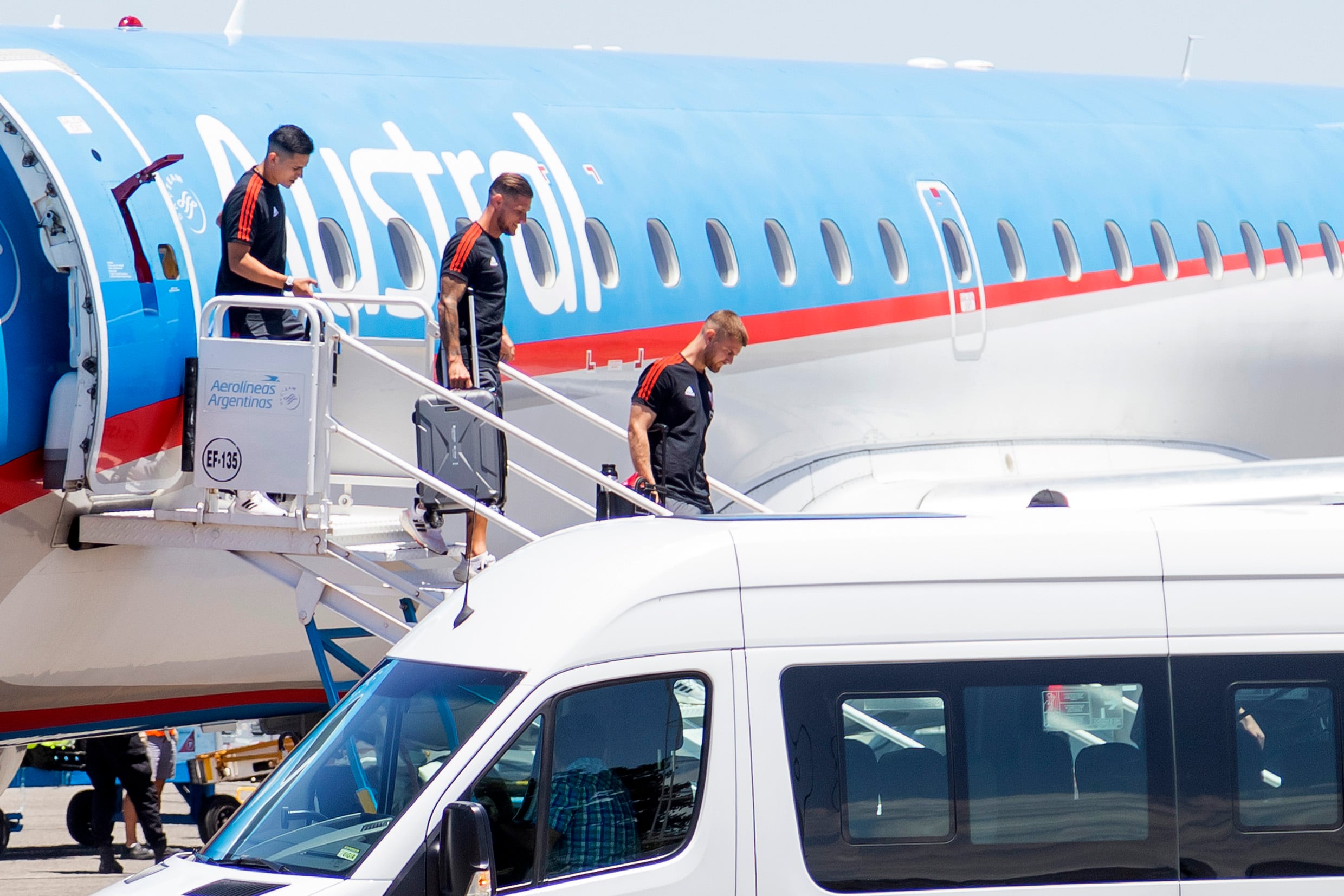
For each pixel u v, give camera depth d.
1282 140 65.88
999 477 55.25
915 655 21.95
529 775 20.73
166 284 35.38
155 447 34.94
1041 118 60.81
